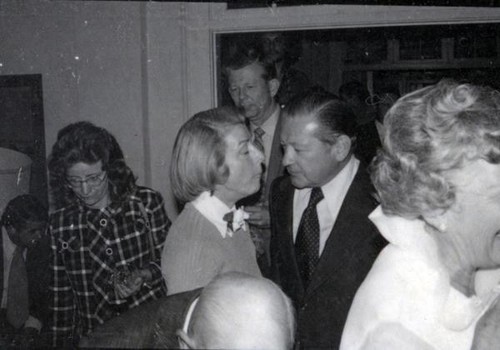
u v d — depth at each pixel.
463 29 2.99
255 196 1.97
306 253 1.50
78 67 3.06
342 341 0.78
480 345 0.71
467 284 0.77
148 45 3.07
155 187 3.10
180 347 0.70
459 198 0.70
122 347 0.72
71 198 1.81
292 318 0.72
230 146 1.32
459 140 0.68
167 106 3.09
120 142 3.10
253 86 2.20
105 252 1.78
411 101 0.75
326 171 1.47
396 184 0.74
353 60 3.47
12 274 1.79
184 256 1.27
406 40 3.39
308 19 2.90
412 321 0.72
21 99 3.05
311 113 1.44
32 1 3.00
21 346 1.67
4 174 2.40
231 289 0.70
